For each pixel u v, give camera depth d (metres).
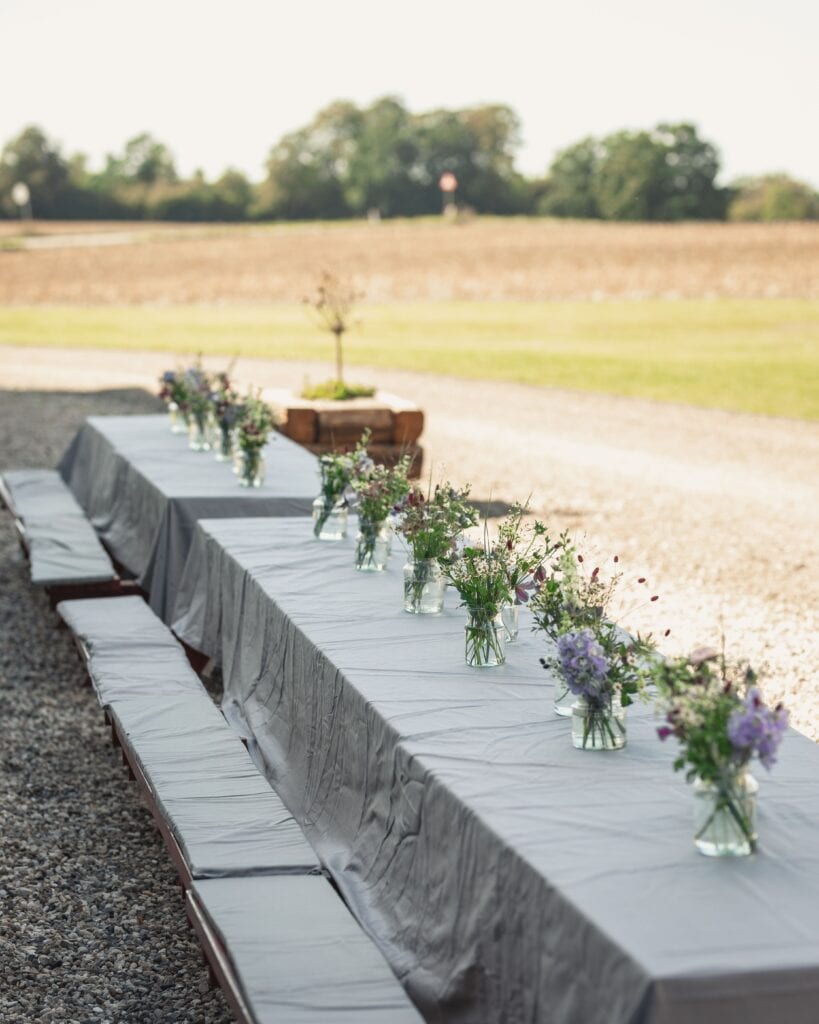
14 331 31.52
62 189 100.62
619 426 16.73
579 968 2.71
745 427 16.55
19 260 50.84
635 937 2.62
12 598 9.05
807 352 25.08
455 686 4.18
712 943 2.60
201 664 7.10
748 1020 2.49
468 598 4.35
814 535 10.65
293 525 6.85
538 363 23.78
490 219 87.06
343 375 22.08
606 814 3.21
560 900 2.79
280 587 5.49
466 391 20.22
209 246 55.09
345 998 3.12
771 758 2.92
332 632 4.81
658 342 27.50
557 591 3.90
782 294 38.25
